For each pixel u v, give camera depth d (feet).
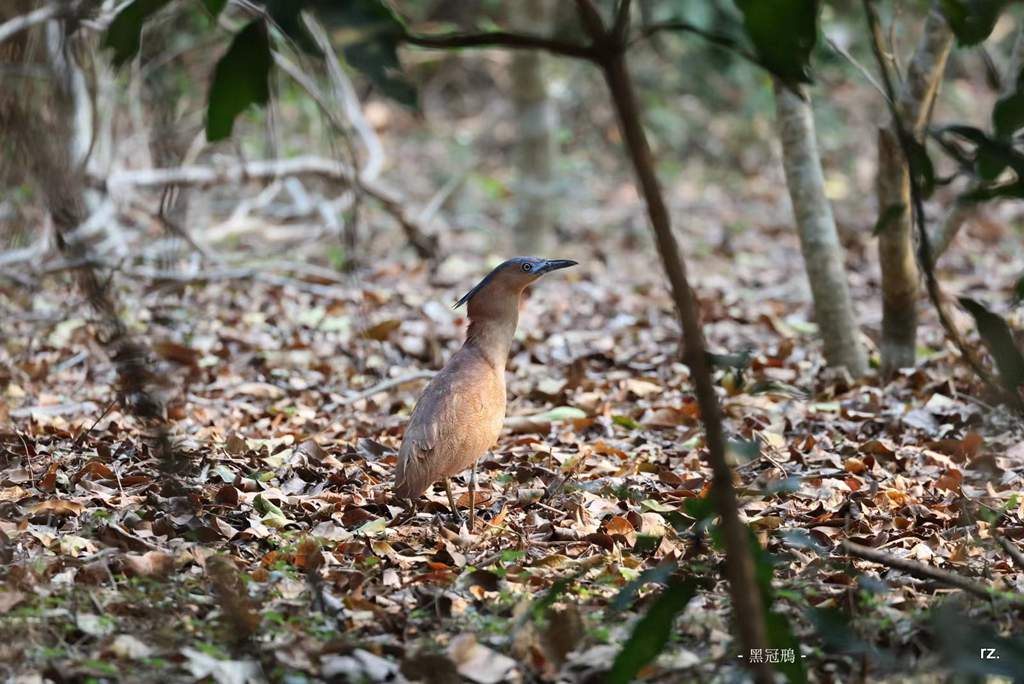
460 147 94.89
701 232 80.33
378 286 60.64
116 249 56.13
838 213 85.66
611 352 49.08
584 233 80.33
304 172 60.70
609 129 97.76
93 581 25.31
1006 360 22.54
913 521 30.58
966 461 35.29
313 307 56.70
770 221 83.97
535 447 37.24
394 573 26.43
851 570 24.26
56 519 29.22
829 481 33.27
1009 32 76.89
